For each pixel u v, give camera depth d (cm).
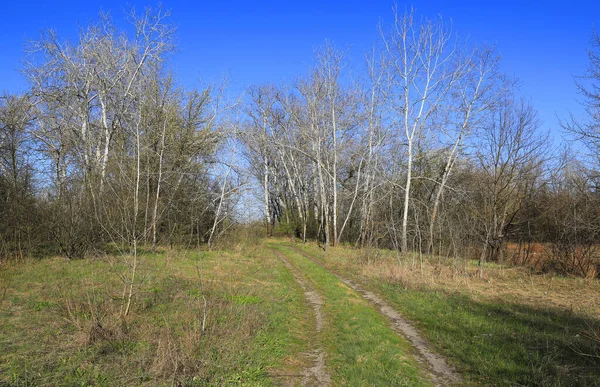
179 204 2530
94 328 769
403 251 2370
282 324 980
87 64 2420
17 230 1630
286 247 3425
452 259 2033
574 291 1484
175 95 2694
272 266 2022
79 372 639
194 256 2133
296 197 4222
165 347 700
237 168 2767
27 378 605
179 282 1354
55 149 2022
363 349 823
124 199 1313
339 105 3334
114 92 2508
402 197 3206
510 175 2775
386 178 3222
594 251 1930
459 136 2789
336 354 812
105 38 2481
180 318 942
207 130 2845
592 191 1961
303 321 1058
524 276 1822
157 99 2594
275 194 4959
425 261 2180
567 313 1142
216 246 2631
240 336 838
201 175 2778
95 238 1733
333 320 1066
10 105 2052
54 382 602
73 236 1681
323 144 3525
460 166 3269
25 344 734
